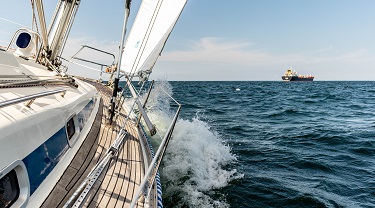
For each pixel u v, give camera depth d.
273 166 9.16
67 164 3.63
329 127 16.09
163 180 7.38
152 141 9.93
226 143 11.94
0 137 2.18
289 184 7.70
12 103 2.15
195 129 12.12
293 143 12.27
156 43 5.33
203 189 7.12
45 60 5.29
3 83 2.97
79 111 4.54
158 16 5.50
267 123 17.62
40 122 2.92
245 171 8.59
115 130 5.70
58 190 3.11
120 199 3.44
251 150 10.94
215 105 28.11
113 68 9.01
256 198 6.89
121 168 4.26
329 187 7.57
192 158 8.77
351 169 9.02
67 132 4.03
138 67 5.51
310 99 37.47
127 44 6.57
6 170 2.17
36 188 2.81
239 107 26.84
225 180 7.81
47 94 2.85
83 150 4.24
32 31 4.84
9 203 2.36
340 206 6.56
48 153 3.16
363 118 19.95
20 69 3.98
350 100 35.66
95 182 3.60
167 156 8.85
